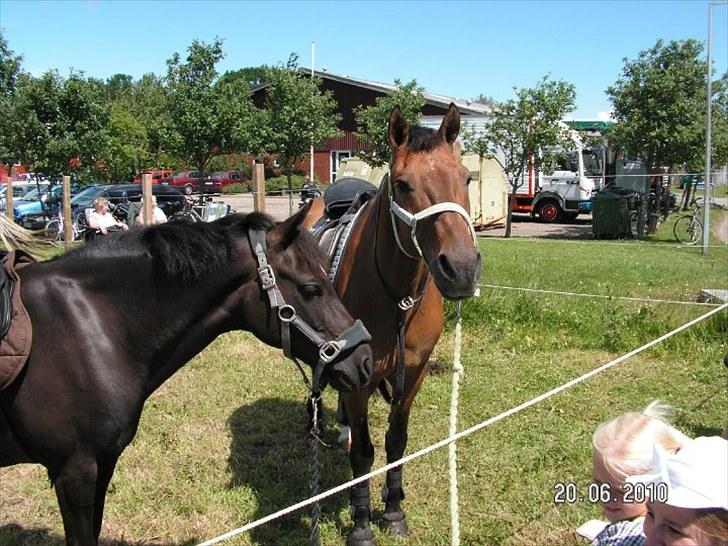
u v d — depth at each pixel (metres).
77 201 18.11
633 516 2.07
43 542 3.75
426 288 3.50
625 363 6.64
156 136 18.98
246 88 18.56
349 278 3.71
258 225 2.67
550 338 7.30
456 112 3.40
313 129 18.77
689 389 5.93
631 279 10.75
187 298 2.64
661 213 23.16
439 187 3.07
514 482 4.36
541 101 18.30
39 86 17.78
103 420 2.53
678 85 18.50
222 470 4.56
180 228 2.62
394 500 3.87
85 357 2.51
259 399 5.87
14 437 2.57
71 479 2.54
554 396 5.79
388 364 3.64
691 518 1.68
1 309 2.44
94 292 2.60
